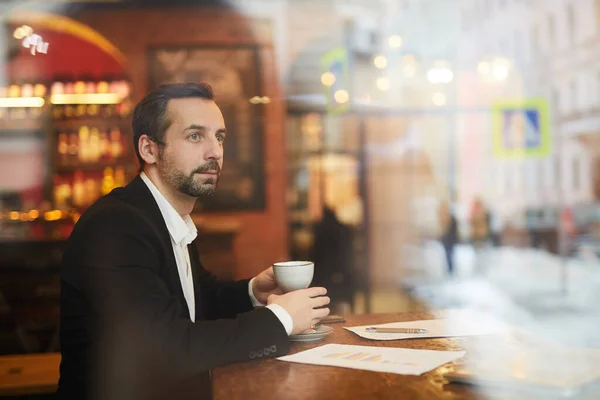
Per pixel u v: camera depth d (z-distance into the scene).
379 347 1.43
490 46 10.14
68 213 7.11
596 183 10.70
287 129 8.66
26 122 7.45
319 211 8.78
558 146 10.44
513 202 9.95
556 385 1.03
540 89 10.54
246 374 1.22
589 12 10.89
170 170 1.60
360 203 9.07
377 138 9.20
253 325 1.34
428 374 1.19
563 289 6.76
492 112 9.85
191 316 1.67
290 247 8.48
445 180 9.52
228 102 8.41
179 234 1.60
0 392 2.31
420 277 8.44
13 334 5.27
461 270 8.32
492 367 1.16
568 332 4.77
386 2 8.93
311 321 1.43
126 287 1.38
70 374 1.49
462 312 1.91
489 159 9.78
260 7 8.48
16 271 5.39
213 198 8.40
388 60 9.09
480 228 8.88
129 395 1.36
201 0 8.24
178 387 1.38
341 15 8.70
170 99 1.60
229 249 7.64
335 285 8.41
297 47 8.59
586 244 8.23
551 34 10.76
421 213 9.23
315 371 1.23
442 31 9.50
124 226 1.44
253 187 8.49
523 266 8.24
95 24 8.02
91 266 1.42
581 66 10.94
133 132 1.66
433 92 9.42
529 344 1.44
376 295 7.92
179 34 8.25
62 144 7.44
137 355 1.35
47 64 7.94
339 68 8.70
